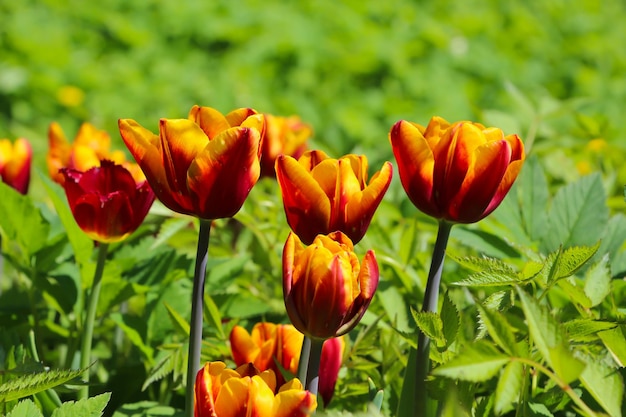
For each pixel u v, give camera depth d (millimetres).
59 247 1149
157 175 954
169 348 1085
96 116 3611
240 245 1345
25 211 1132
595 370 905
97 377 1169
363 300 937
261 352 1021
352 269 938
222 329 1106
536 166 1192
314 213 962
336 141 1614
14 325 1174
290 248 937
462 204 949
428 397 962
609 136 1654
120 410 1050
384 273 1192
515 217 1169
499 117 1493
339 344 1022
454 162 945
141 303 1277
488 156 938
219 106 4023
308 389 953
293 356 1024
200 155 938
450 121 4043
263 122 962
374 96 4238
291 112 3908
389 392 1065
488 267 973
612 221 1160
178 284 1159
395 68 4328
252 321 1214
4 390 931
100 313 1146
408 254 1168
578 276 1135
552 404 987
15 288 1227
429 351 956
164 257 1188
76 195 1050
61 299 1148
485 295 1146
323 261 922
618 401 901
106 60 4379
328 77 4336
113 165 1059
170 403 1132
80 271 1139
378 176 964
